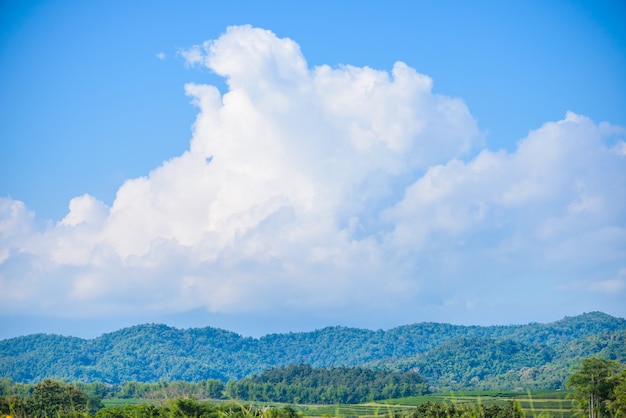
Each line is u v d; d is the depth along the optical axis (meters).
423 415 27.56
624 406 19.44
